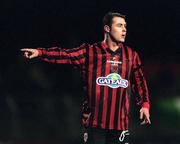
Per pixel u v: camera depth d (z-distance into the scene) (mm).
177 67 49250
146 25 43188
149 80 49969
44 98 48625
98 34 47812
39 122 46969
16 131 45562
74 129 47688
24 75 49500
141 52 46312
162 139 46750
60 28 47062
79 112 48969
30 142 45219
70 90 50562
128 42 45062
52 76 50719
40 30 46969
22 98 47719
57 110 48344
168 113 48938
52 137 46594
